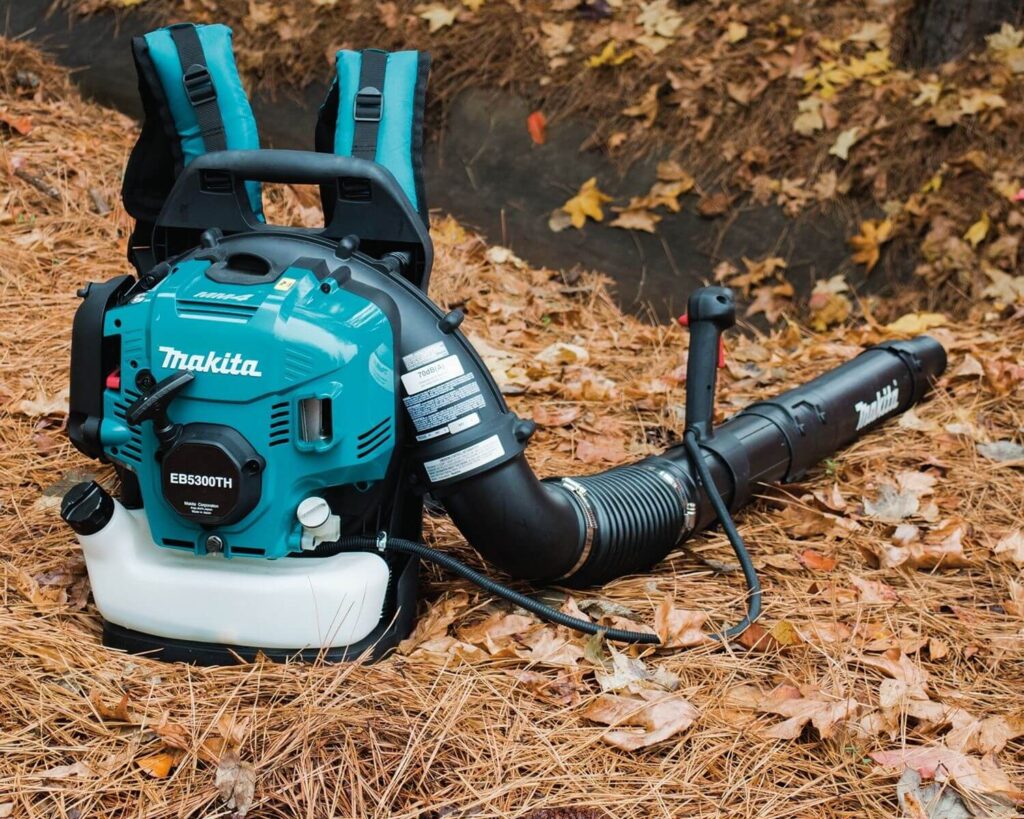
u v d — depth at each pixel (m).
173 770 1.70
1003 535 2.59
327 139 2.33
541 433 3.05
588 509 2.17
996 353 3.57
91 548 1.91
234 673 1.88
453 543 2.38
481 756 1.76
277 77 5.04
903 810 1.71
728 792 1.73
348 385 1.78
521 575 2.10
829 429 2.85
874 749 1.84
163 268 1.94
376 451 1.84
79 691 1.82
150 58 2.09
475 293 3.99
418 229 1.99
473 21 4.99
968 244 4.12
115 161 4.30
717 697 1.94
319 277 1.86
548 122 4.76
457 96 4.88
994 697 2.01
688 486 2.39
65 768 1.67
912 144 4.34
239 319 1.75
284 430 1.77
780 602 2.27
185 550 1.86
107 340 1.91
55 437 2.72
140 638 1.94
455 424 1.95
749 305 4.23
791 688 1.94
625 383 3.44
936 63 4.61
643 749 1.81
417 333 1.94
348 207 1.98
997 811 1.72
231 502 1.75
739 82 4.66
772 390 3.45
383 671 1.91
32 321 3.24
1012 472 2.89
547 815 1.66
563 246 4.45
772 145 4.52
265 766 1.68
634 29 4.90
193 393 1.76
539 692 1.91
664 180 4.54
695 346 2.52
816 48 4.73
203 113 2.10
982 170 4.19
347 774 1.68
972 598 2.36
